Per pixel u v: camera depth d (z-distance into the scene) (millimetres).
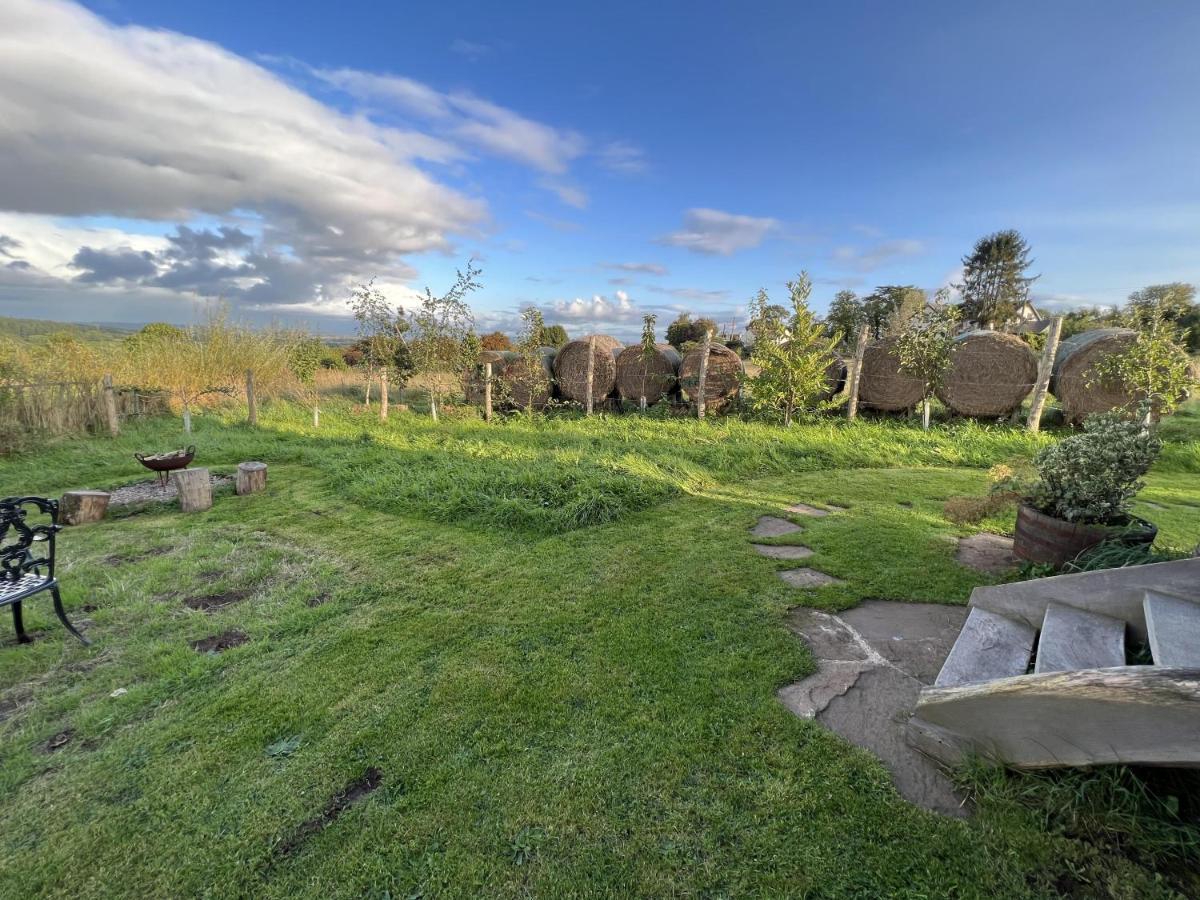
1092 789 1779
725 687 2529
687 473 6656
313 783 2023
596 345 12773
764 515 5223
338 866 1690
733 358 11898
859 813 1822
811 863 1655
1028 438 8578
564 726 2295
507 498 5445
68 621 3125
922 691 2139
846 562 3982
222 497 6305
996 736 1913
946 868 1619
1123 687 1613
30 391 9258
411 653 2914
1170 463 7344
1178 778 1800
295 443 9234
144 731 2348
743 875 1625
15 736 2338
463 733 2270
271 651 2986
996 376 10336
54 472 7430
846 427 9781
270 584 3938
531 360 12391
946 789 1920
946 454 7754
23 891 1646
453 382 13453
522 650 2916
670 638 2986
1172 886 1536
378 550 4543
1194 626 2074
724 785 1959
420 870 1669
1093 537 3311
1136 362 8648
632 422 10750
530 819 1839
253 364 13469
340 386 16797
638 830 1787
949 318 9578
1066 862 1612
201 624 3318
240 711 2457
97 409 10078
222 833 1825
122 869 1708
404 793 1964
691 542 4523
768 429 9703
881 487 6281
